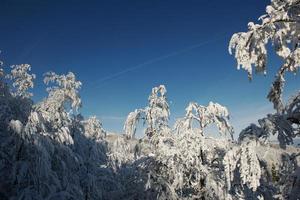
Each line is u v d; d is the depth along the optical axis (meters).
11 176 11.62
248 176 4.41
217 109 10.66
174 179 11.07
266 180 4.77
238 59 4.66
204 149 10.32
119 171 18.19
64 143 15.64
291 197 4.52
